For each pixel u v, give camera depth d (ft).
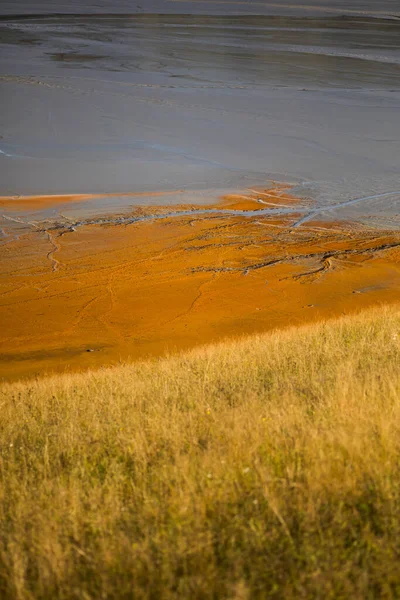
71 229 182.80
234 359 54.34
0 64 559.79
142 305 121.29
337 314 111.86
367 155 289.33
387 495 20.04
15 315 116.57
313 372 43.11
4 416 43.98
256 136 326.44
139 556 18.44
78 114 377.91
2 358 93.76
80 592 17.22
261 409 33.24
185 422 32.45
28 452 32.40
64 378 60.80
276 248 164.55
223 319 111.45
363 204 215.72
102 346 98.53
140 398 42.29
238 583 16.10
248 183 242.58
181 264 150.51
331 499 20.49
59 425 37.86
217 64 591.37
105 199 218.79
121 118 368.68
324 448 24.02
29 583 18.19
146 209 205.57
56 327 109.60
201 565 17.47
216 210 205.77
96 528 20.68
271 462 23.94
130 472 27.07
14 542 20.04
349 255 157.58
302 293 127.54
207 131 338.34
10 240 172.04
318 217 199.41
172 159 280.31
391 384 33.47
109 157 283.18
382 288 130.52
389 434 24.73
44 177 248.32
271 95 442.50
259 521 19.33
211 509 20.62
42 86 464.65
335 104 411.13
